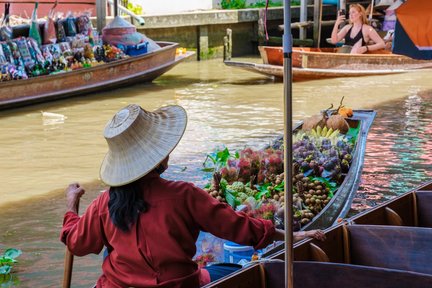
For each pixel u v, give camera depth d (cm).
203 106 1282
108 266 337
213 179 568
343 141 743
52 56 1334
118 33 1486
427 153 919
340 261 435
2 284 547
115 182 329
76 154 952
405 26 743
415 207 524
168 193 326
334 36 1633
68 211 366
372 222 473
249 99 1348
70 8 1802
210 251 495
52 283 552
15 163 908
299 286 376
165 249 322
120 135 334
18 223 685
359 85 1470
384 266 425
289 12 298
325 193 599
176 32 1947
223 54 1972
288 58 300
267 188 597
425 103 1264
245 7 2238
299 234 412
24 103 1264
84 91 1370
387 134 1025
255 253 464
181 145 978
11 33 1288
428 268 412
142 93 1431
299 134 766
